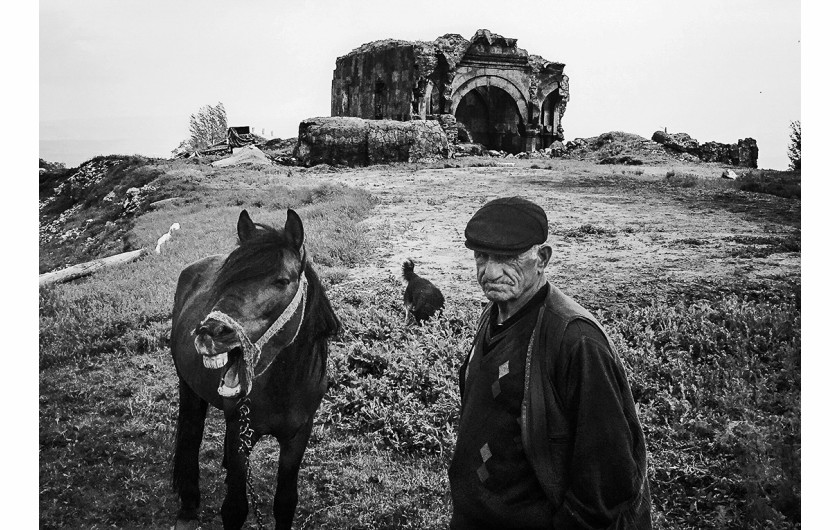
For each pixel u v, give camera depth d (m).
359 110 46.25
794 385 6.91
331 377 7.62
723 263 11.28
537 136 46.12
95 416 7.28
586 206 17.73
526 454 2.87
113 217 22.39
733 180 23.52
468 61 43.91
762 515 5.21
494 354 3.02
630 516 2.81
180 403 5.35
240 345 3.86
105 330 9.73
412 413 6.93
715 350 7.86
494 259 3.00
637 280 10.45
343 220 15.52
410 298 9.10
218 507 5.58
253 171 27.30
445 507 5.50
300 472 6.09
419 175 26.58
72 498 5.79
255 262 3.96
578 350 2.80
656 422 6.53
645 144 41.34
